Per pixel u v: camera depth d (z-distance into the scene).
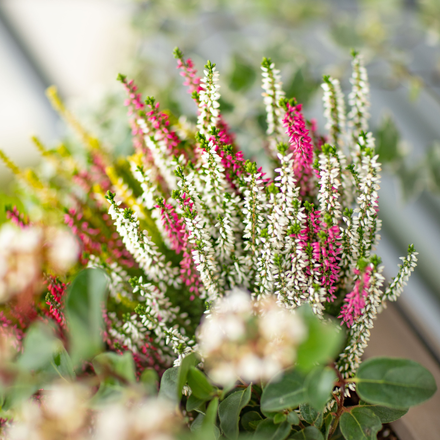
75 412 0.40
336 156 0.45
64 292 0.47
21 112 1.11
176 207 0.48
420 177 0.69
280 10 1.02
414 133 0.83
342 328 0.48
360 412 0.44
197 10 0.99
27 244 0.40
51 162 0.59
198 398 0.44
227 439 0.44
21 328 0.49
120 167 0.55
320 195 0.45
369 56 0.83
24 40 1.12
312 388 0.41
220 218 0.46
